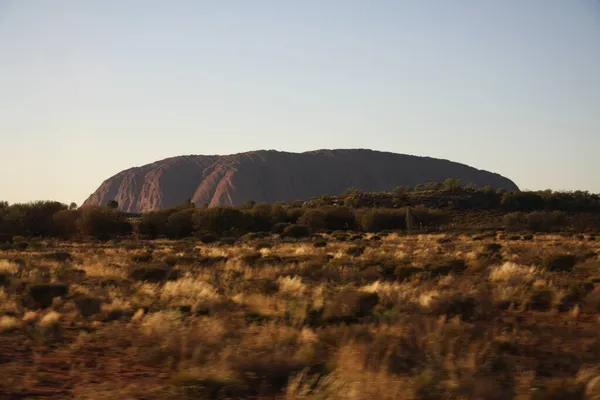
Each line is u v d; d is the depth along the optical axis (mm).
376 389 7574
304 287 18328
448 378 8258
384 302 15203
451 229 84812
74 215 69188
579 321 14016
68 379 8898
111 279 20891
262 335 11062
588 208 121438
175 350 10445
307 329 11523
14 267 26500
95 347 11164
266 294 17359
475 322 13672
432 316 13461
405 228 89250
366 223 88750
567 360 9977
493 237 60594
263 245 45562
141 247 49781
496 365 9352
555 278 21125
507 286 18406
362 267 25594
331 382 7762
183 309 15031
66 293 16969
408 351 9898
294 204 144250
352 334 11023
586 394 7707
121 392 7895
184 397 7770
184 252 39594
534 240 55469
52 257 32281
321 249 41812
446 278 20531
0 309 15211
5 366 9547
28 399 7730
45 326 12617
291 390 7691
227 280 21109
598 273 23969
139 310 14266
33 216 69875
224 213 77062
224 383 8055
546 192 132375
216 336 10984
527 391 7824
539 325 13062
